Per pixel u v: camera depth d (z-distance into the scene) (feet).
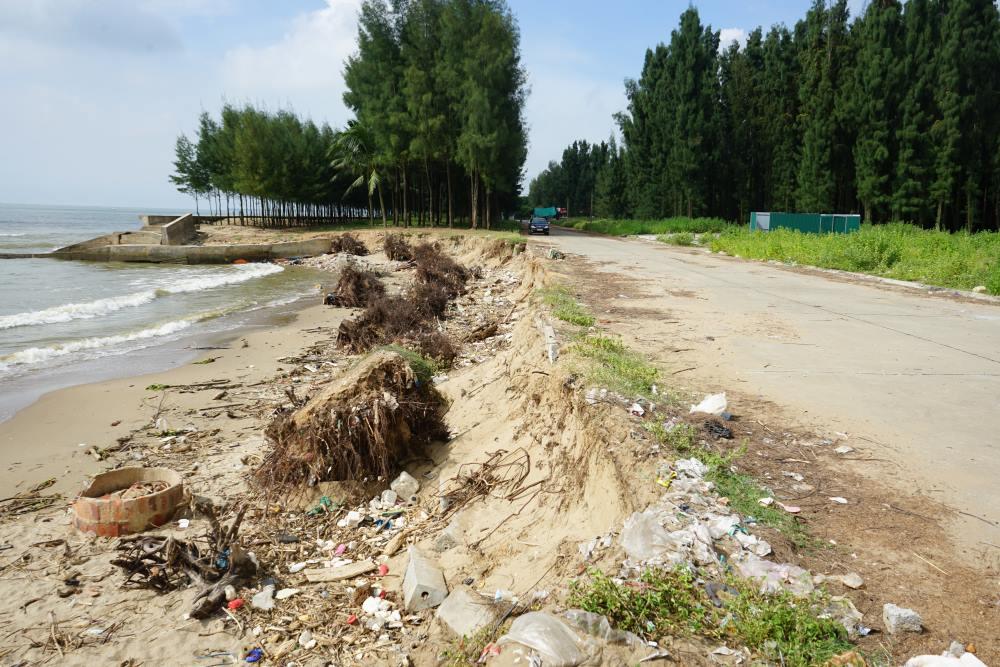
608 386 20.79
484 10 131.03
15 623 14.88
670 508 14.05
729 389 22.93
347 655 13.37
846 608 10.89
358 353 44.88
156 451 26.08
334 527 19.93
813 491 15.21
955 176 113.70
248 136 170.71
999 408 20.93
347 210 234.17
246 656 13.60
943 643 10.08
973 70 111.45
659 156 171.94
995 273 48.08
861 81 121.39
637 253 85.30
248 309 66.33
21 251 137.90
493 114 129.49
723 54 176.35
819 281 54.95
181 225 153.38
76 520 19.52
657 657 10.24
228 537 17.04
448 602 13.97
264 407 31.99
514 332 40.60
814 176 129.90
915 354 28.22
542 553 15.19
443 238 124.16
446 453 23.49
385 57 143.02
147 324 56.08
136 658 13.58
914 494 15.02
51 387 35.65
